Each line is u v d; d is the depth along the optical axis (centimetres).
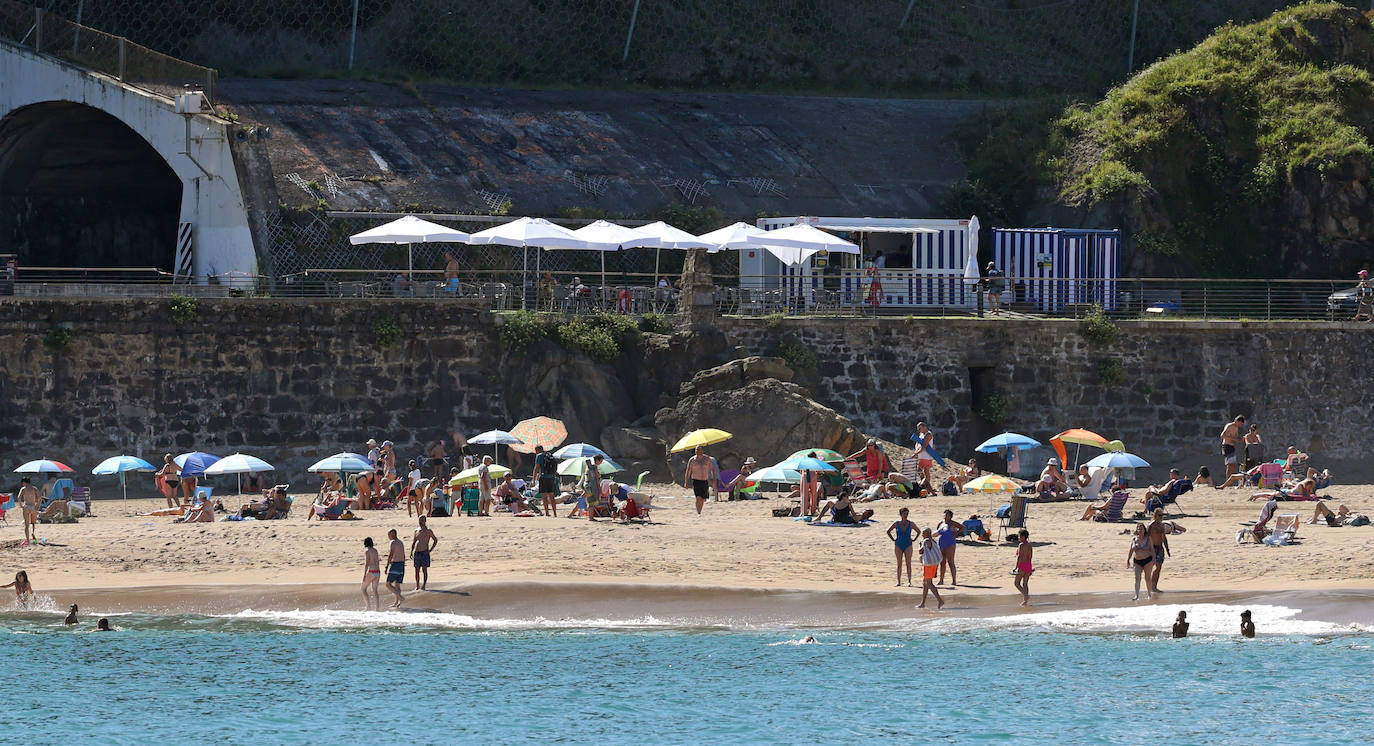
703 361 9338
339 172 11062
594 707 5550
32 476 8575
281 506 7975
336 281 10194
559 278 10900
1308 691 5691
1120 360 9956
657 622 6184
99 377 8700
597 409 9206
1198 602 6244
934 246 10888
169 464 8275
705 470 8031
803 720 5428
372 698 5619
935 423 9656
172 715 5453
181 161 10275
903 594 6406
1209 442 10056
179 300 8775
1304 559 6781
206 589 6531
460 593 6431
